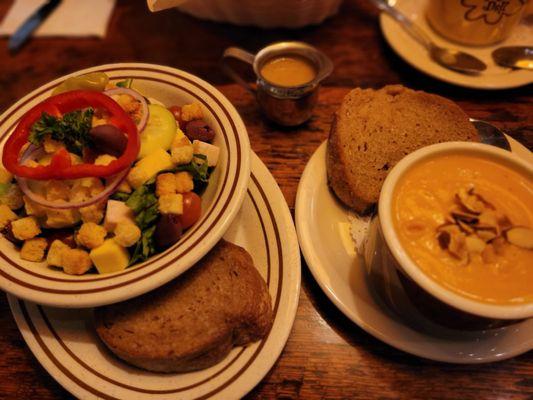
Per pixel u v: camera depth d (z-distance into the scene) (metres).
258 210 0.34
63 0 0.53
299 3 0.43
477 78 0.41
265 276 0.32
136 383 0.28
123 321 0.30
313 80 0.38
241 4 0.45
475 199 0.27
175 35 0.49
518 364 0.29
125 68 0.38
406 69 0.45
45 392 0.30
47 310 0.31
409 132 0.36
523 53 0.43
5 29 0.51
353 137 0.36
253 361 0.29
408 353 0.29
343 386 0.29
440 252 0.26
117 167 0.30
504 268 0.25
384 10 0.46
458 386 0.29
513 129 0.40
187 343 0.28
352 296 0.30
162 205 0.30
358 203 0.34
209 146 0.33
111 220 0.30
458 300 0.24
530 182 0.28
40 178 0.30
